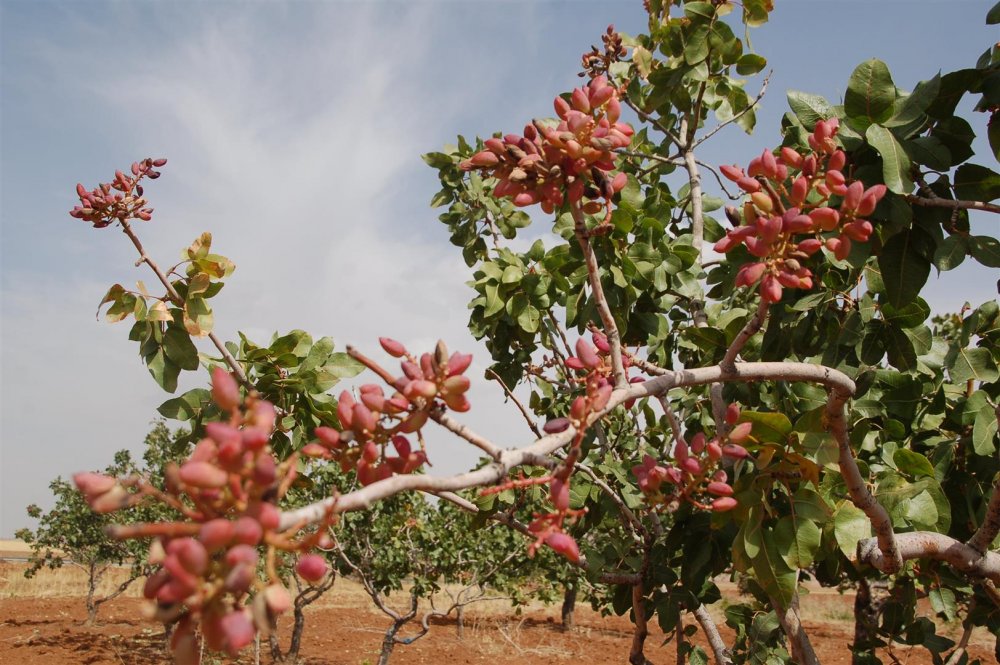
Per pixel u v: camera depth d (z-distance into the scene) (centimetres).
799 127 303
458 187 550
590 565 366
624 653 1619
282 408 339
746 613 402
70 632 1559
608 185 165
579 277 360
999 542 335
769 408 351
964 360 346
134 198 306
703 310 366
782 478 233
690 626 400
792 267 167
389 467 129
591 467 397
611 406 153
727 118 459
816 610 2548
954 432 368
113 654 1362
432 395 128
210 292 320
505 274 389
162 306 310
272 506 95
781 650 352
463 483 120
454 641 1681
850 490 219
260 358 337
